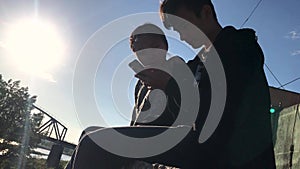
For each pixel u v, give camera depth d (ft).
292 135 19.74
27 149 100.89
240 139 3.95
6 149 94.22
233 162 3.94
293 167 18.81
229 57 4.23
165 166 3.99
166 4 4.97
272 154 4.11
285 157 20.01
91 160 4.01
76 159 4.12
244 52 4.22
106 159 4.00
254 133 3.98
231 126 3.98
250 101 4.05
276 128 22.02
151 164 4.00
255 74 4.18
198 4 4.88
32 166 104.88
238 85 4.07
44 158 121.39
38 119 104.47
